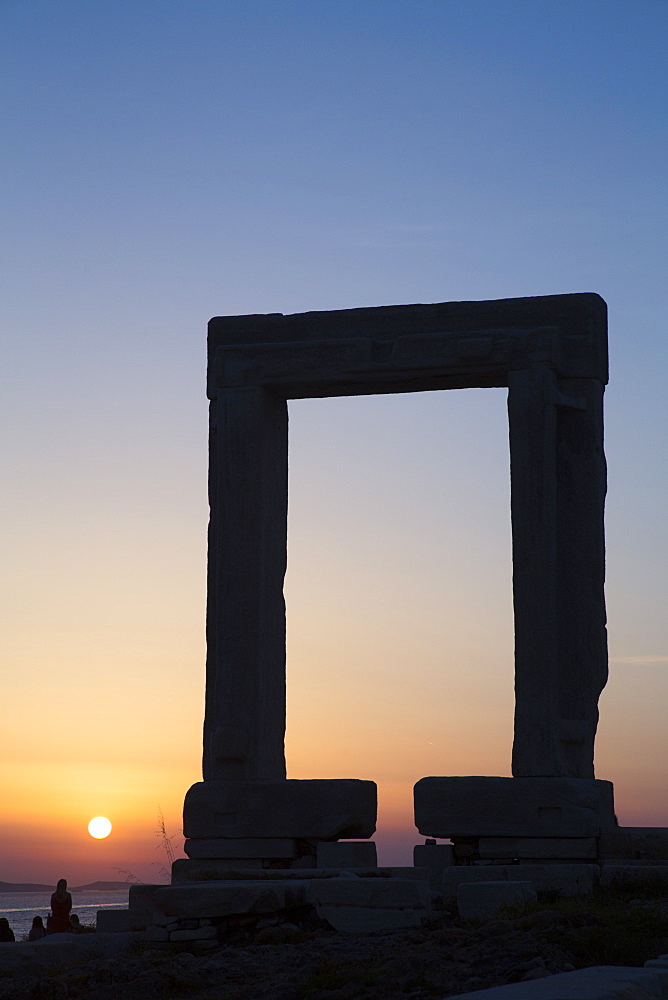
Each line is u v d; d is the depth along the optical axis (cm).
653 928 1192
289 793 1703
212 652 1781
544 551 1716
